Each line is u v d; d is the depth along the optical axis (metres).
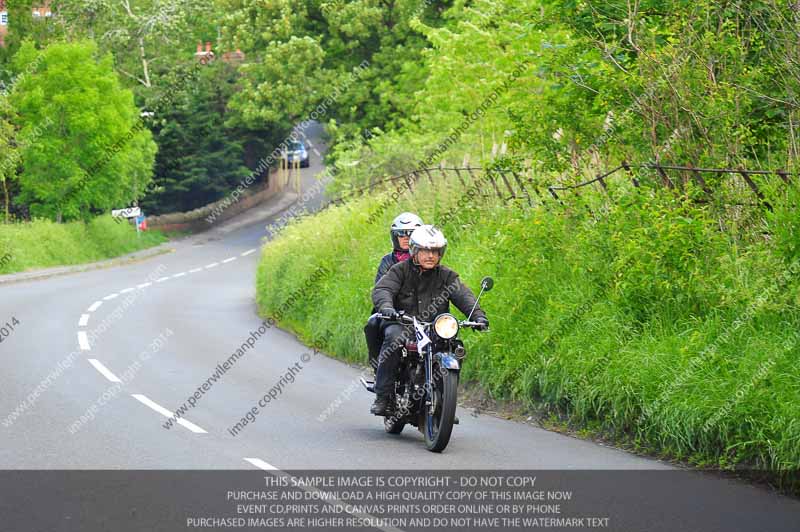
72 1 124.56
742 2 24.89
